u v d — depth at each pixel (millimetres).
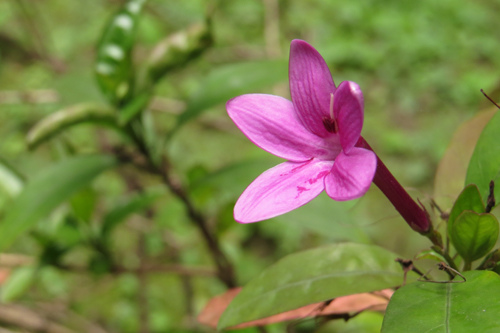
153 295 752
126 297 746
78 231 330
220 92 309
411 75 1239
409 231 740
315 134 213
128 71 301
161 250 547
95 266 332
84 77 348
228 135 1021
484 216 212
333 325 292
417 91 1210
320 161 211
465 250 217
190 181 336
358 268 231
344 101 201
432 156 1051
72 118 288
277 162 309
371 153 194
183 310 719
